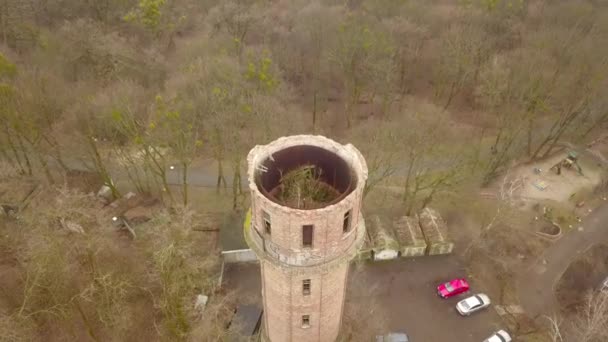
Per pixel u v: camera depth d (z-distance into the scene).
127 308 39.34
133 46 62.03
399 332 39.81
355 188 18.83
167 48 67.81
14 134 49.91
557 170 57.84
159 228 38.47
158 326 39.56
